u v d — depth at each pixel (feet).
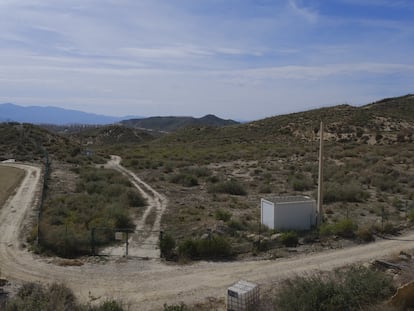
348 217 93.25
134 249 75.05
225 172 177.68
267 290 54.80
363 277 46.91
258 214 100.89
